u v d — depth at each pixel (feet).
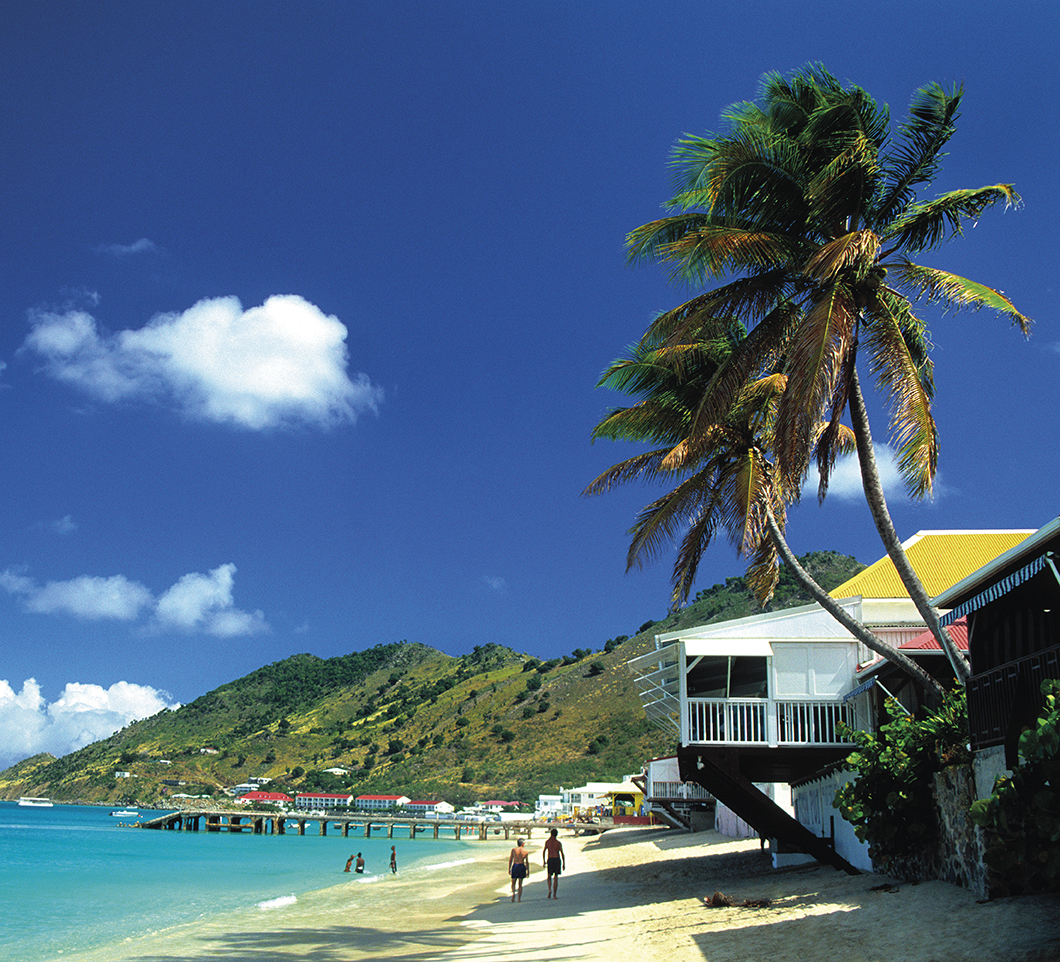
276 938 64.18
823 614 69.92
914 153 54.08
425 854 215.51
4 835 290.97
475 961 45.62
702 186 55.42
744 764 72.59
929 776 47.65
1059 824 29.48
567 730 549.13
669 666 77.56
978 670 45.50
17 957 63.05
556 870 79.77
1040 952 28.27
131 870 159.33
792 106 54.85
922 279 52.70
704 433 54.85
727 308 55.88
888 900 44.14
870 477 54.95
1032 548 35.50
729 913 51.47
